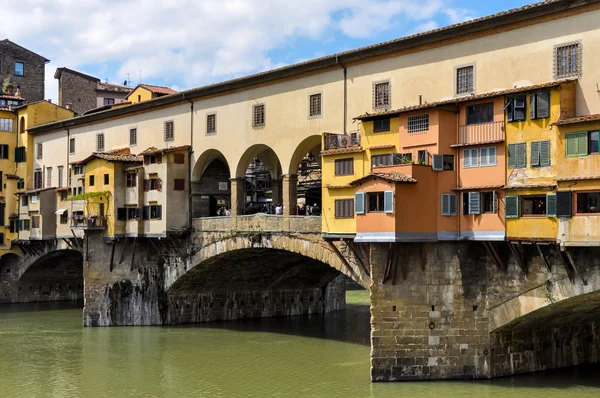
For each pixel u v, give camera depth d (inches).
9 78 3270.2
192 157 1969.7
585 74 1156.5
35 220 2586.1
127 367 1567.4
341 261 1492.4
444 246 1291.8
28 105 2723.9
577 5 1160.8
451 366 1286.9
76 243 2412.6
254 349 1749.5
